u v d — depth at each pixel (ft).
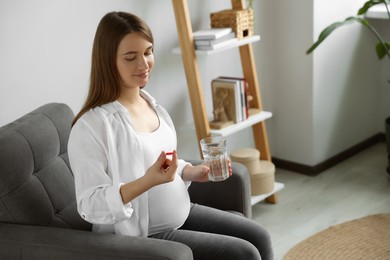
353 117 13.93
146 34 6.63
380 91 14.51
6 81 8.79
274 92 13.35
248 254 6.81
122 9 10.09
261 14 12.61
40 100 9.25
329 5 12.50
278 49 12.96
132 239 6.29
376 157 13.89
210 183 8.25
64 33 9.36
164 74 11.03
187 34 10.17
